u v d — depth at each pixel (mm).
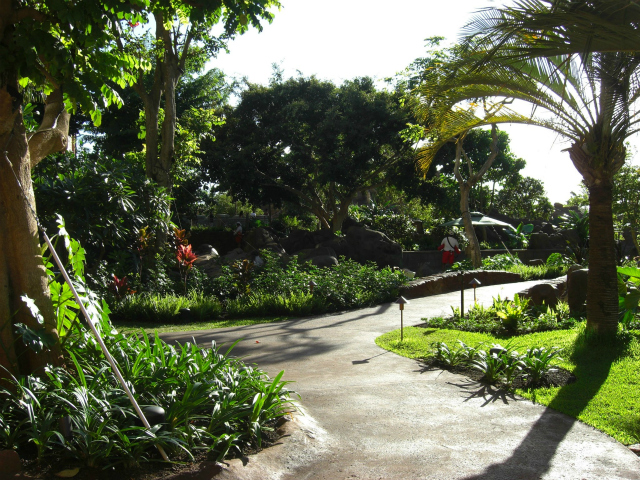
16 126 4574
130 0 4906
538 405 5172
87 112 5449
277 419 4574
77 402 3775
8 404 3834
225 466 3555
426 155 10516
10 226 4445
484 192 50625
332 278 13711
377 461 3906
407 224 29719
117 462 3398
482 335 8570
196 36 16344
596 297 7512
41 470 3305
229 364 5223
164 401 4176
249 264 13992
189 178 28859
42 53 4621
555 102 7844
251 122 28875
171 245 15109
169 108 16062
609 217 7527
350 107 26625
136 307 11445
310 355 7641
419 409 5090
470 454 4020
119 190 12711
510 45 6664
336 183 29328
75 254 5188
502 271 16812
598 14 5508
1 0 4496
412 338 8406
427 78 8531
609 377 5957
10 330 4332
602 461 3865
